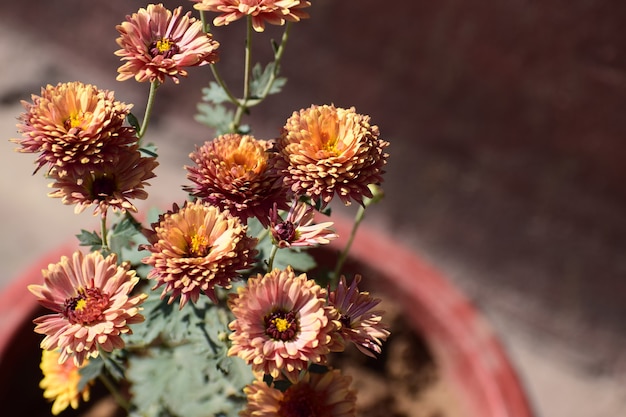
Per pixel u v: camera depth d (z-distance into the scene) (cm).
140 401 77
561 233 128
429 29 119
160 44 62
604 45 111
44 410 85
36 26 146
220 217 60
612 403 126
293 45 128
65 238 129
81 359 60
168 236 60
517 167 126
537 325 132
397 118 129
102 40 142
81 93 60
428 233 134
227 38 129
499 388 82
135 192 62
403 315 88
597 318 130
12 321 82
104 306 60
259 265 70
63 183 62
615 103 115
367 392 87
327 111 61
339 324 59
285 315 59
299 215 62
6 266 125
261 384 65
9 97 141
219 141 64
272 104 133
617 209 124
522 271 131
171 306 70
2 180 133
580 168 122
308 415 65
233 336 59
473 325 85
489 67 119
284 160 62
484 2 114
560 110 119
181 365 78
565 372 129
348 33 124
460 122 126
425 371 88
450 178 130
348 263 87
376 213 134
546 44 114
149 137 138
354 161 60
